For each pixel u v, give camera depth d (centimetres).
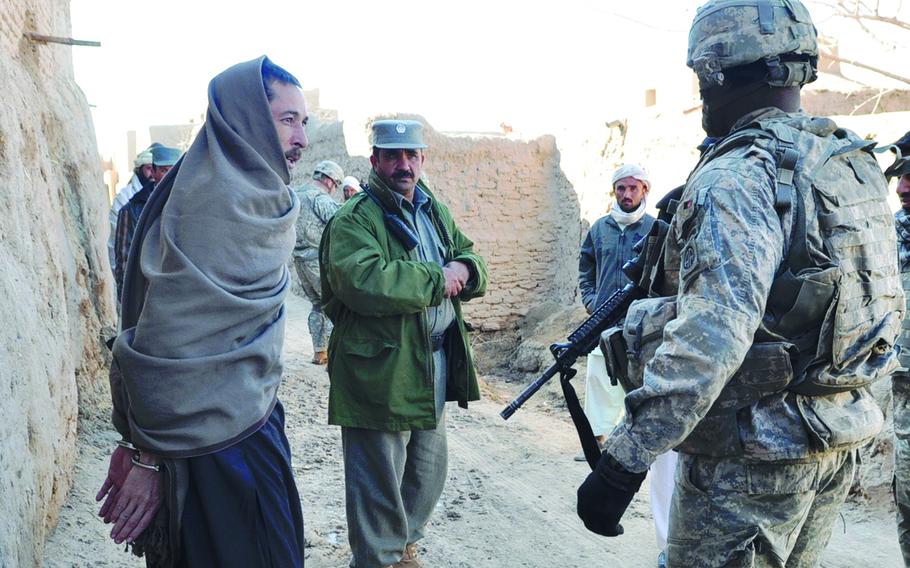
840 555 418
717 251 194
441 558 415
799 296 200
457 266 365
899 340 344
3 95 409
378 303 333
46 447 360
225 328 216
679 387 192
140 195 693
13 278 347
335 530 438
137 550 226
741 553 208
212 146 220
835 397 216
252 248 219
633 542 442
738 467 210
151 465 218
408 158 360
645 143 992
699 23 229
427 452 372
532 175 1212
